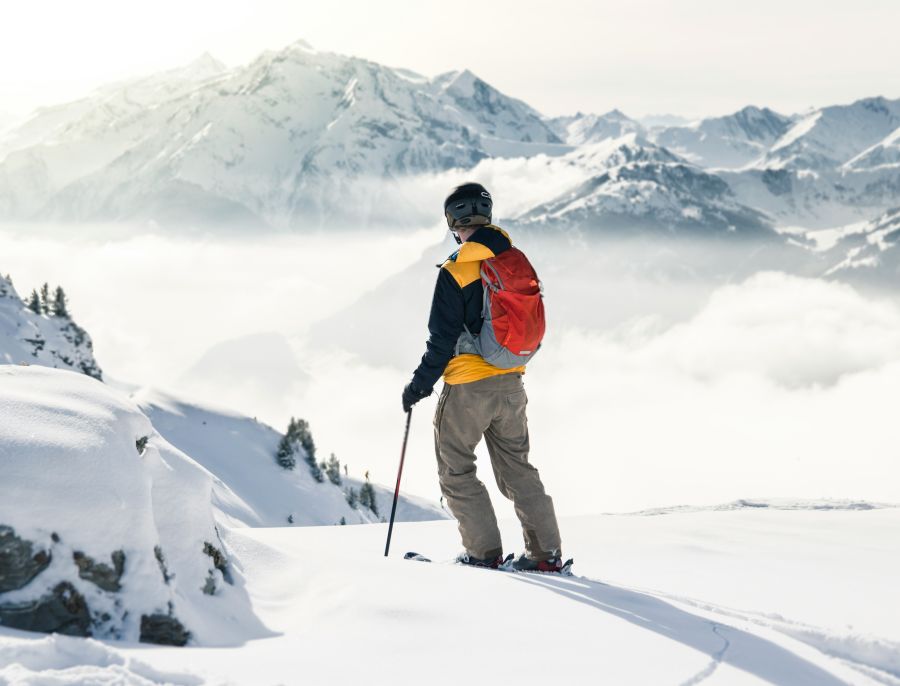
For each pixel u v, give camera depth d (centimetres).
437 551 571
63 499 260
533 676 228
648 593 380
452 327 416
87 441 279
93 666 199
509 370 423
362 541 588
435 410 443
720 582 470
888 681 277
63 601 250
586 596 338
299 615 312
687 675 234
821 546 613
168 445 335
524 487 442
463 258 412
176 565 300
